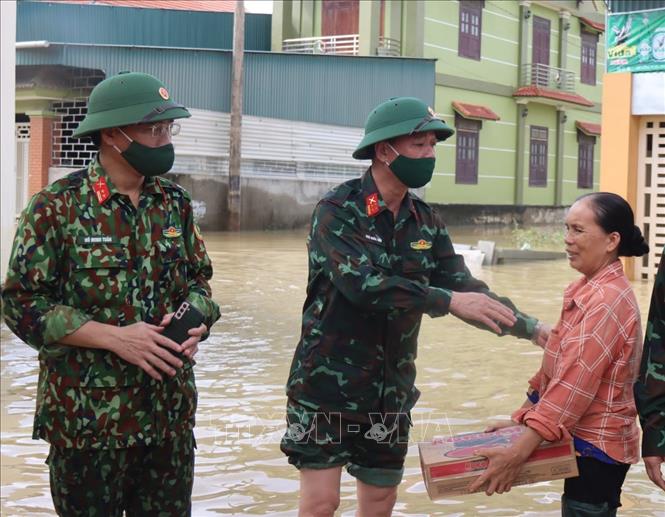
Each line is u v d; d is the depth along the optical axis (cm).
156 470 324
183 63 2255
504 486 314
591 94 3447
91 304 306
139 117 300
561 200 3297
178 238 321
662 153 1236
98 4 2453
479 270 1456
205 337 325
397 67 2486
